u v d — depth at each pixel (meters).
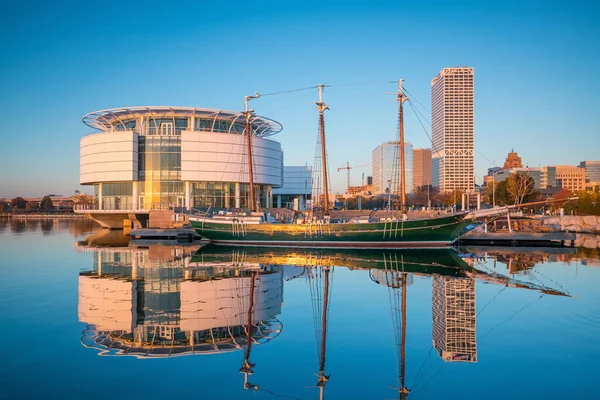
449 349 15.98
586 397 12.27
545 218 81.12
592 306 22.27
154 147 82.44
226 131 89.25
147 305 22.61
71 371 14.14
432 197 199.75
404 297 24.66
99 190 86.06
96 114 82.50
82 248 53.50
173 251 50.28
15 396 12.36
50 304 22.73
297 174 145.62
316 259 42.25
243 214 61.19
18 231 89.38
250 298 24.44
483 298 24.30
